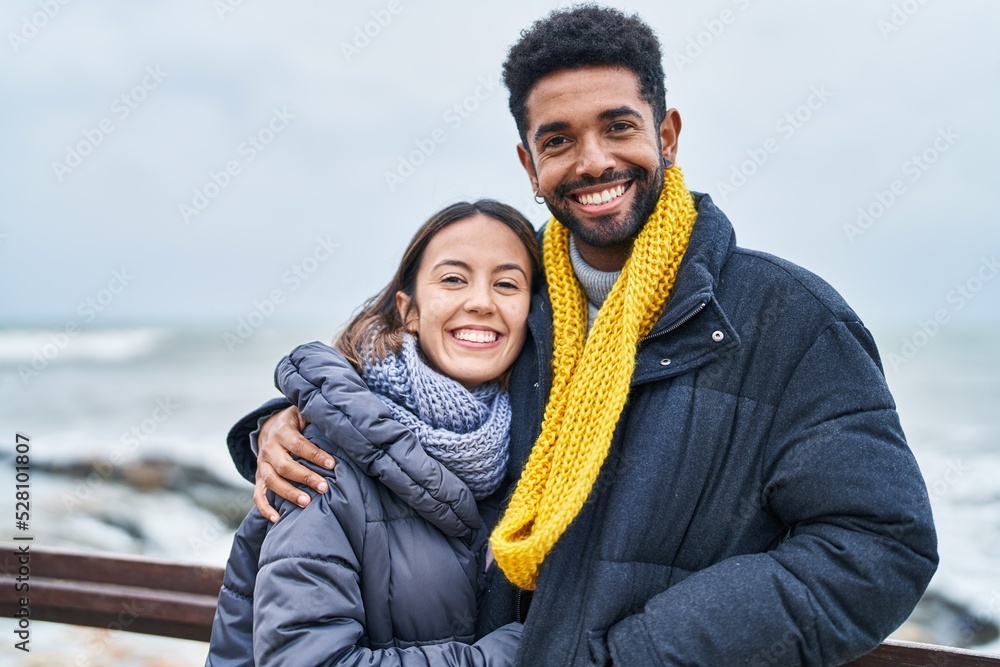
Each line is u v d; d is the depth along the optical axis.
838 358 1.28
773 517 1.34
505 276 1.54
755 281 1.38
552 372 1.49
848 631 1.17
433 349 1.53
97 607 1.94
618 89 1.38
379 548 1.36
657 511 1.31
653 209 1.46
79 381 15.87
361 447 1.35
